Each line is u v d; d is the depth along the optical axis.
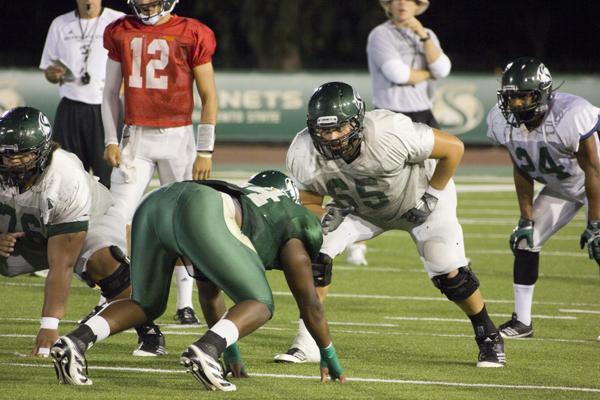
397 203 19.23
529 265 23.20
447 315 25.75
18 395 16.55
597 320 25.39
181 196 16.27
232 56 85.75
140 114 23.58
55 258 18.28
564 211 23.39
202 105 23.61
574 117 21.53
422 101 32.84
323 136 17.47
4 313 24.48
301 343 20.08
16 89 63.66
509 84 21.27
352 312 25.98
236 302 16.02
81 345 16.33
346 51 85.62
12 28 94.75
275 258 16.70
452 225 19.91
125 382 17.72
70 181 18.06
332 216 19.23
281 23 83.12
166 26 23.42
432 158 18.67
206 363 15.62
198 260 15.96
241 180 54.34
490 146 71.06
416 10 33.09
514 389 17.98
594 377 19.11
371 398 16.97
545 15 95.69
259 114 67.06
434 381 18.52
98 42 28.70
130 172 23.62
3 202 18.20
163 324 23.89
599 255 21.92
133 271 16.66
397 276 31.52
